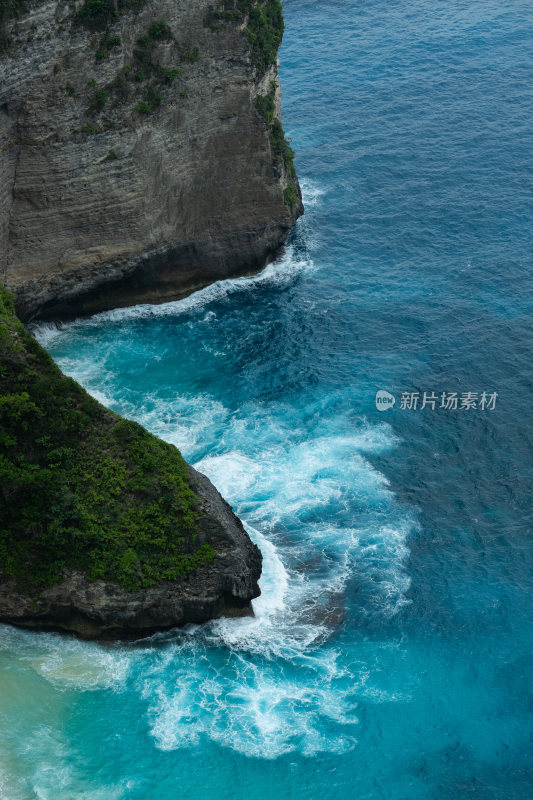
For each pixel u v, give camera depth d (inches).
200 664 2033.7
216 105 2970.0
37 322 2972.4
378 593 2188.7
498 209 3410.4
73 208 2834.6
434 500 2407.7
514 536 2303.2
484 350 2834.6
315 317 3014.3
